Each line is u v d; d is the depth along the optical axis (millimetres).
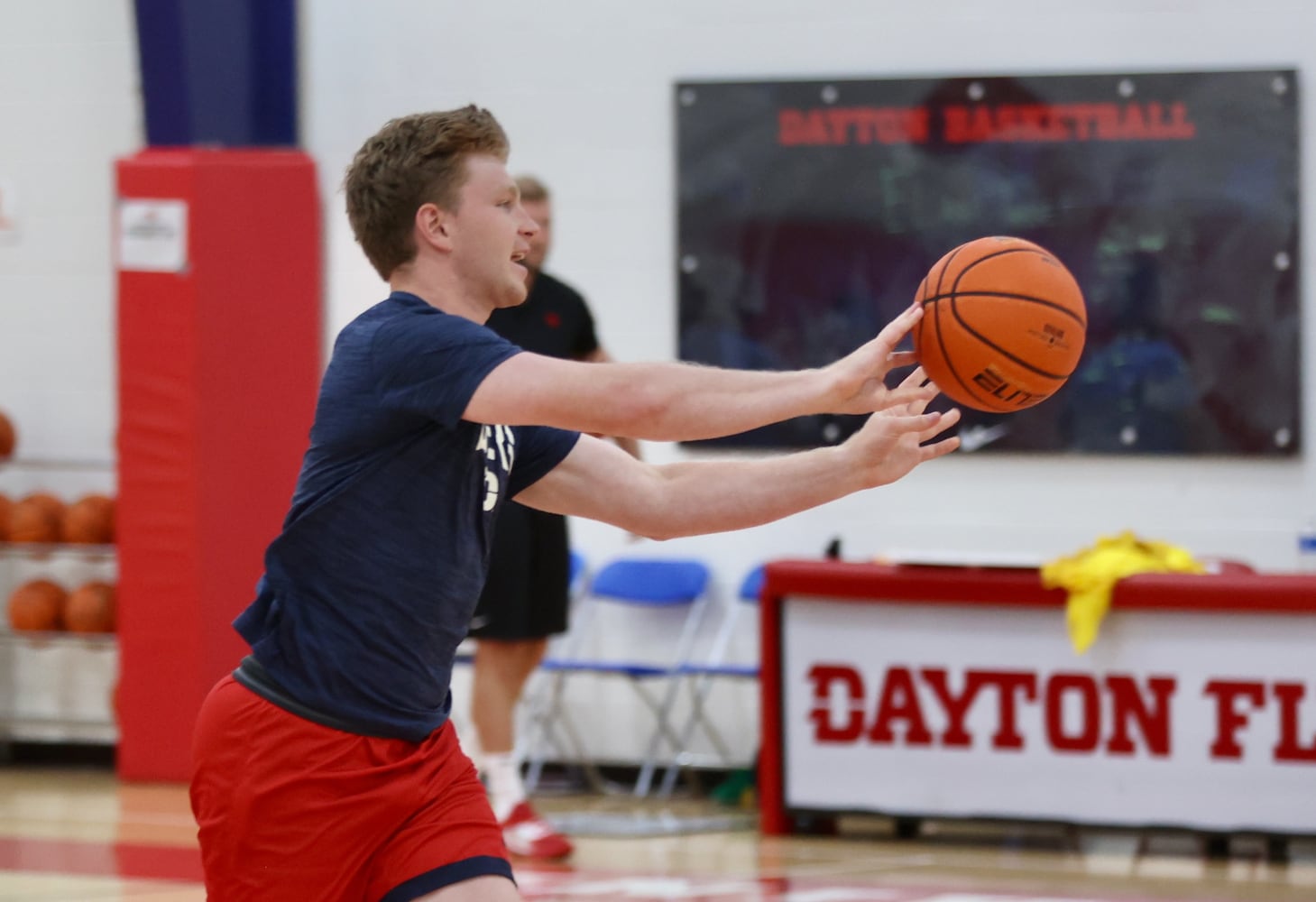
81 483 19703
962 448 17797
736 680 18172
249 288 17531
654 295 18594
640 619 18531
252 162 17547
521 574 13656
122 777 17875
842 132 18047
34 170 19672
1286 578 13711
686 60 18438
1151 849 14445
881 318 18031
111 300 19578
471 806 5910
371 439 5645
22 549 18688
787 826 14984
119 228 17500
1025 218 17719
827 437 18172
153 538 17547
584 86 18641
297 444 17703
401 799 5750
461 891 5652
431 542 5746
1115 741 14086
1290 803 13711
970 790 14422
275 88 17984
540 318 14555
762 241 18281
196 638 17500
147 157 17578
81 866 13312
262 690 5785
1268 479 17328
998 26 17750
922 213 17922
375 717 5766
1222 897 12219
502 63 18781
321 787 5715
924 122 17875
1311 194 17219
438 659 5957
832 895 12188
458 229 5883
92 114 19500
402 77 18906
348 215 6086
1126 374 17484
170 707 17625
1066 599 14047
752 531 18312
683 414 5320
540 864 13562
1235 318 17328
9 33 19672
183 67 17656
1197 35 17406
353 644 5730
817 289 18172
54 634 18578
